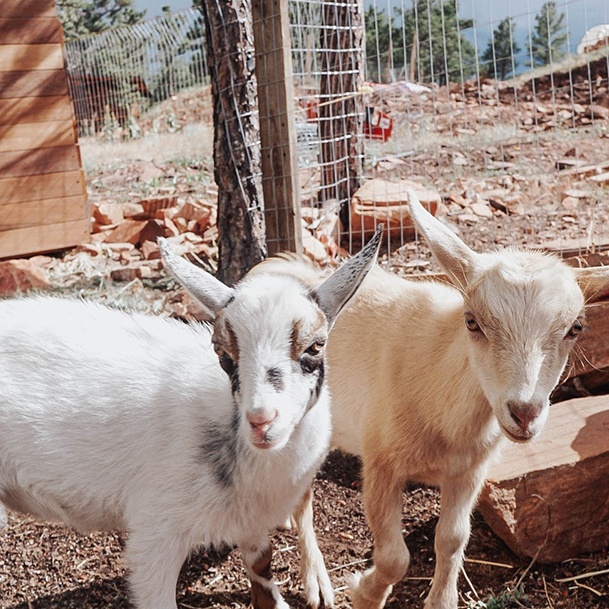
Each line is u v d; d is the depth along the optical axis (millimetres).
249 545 787
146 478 716
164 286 1617
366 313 861
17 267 1676
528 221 1764
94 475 728
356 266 677
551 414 1002
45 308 792
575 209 1801
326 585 866
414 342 792
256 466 689
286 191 1244
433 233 697
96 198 2664
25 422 723
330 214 1774
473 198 1984
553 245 1462
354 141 1906
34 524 987
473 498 787
